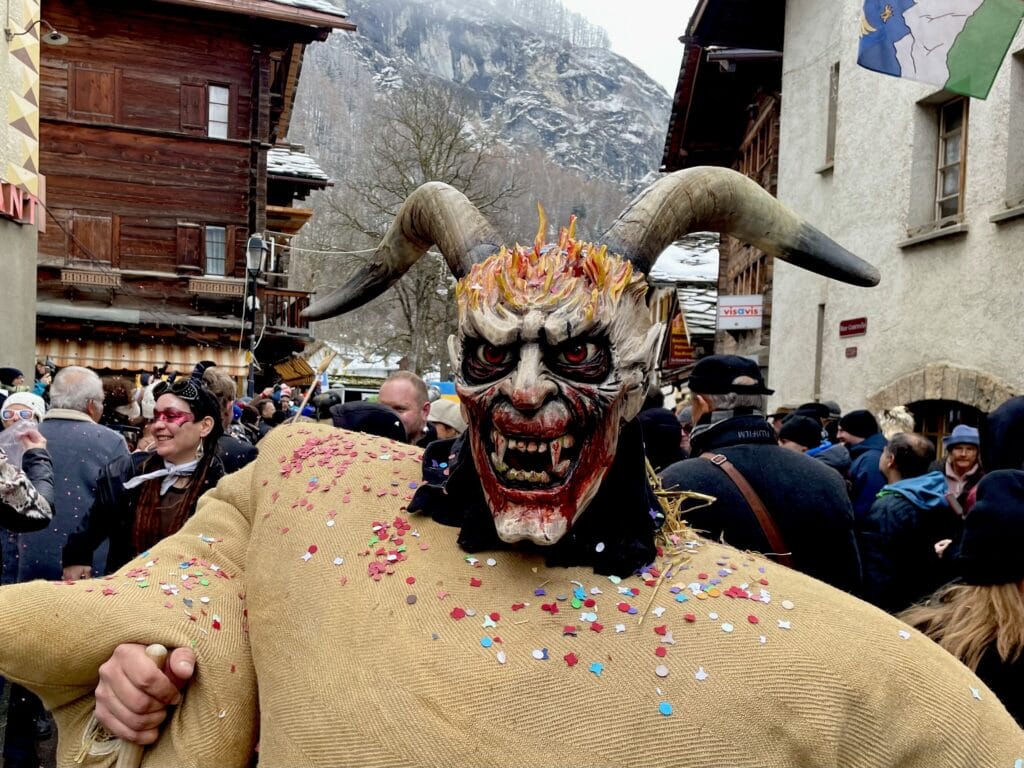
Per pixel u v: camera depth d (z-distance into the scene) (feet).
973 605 5.84
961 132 26.25
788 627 3.96
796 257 5.29
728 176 4.96
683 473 8.24
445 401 15.12
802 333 37.50
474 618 4.02
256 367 60.44
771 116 50.44
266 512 5.17
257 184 59.00
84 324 55.72
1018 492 5.75
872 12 20.27
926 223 27.50
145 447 14.99
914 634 4.25
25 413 12.95
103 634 4.50
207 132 58.08
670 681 3.73
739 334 55.83
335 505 4.86
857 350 30.99
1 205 29.55
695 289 68.39
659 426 11.30
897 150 28.66
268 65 59.41
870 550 11.37
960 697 3.93
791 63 40.04
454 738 3.68
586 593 4.07
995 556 5.66
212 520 5.67
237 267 58.90
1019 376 22.54
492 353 4.06
